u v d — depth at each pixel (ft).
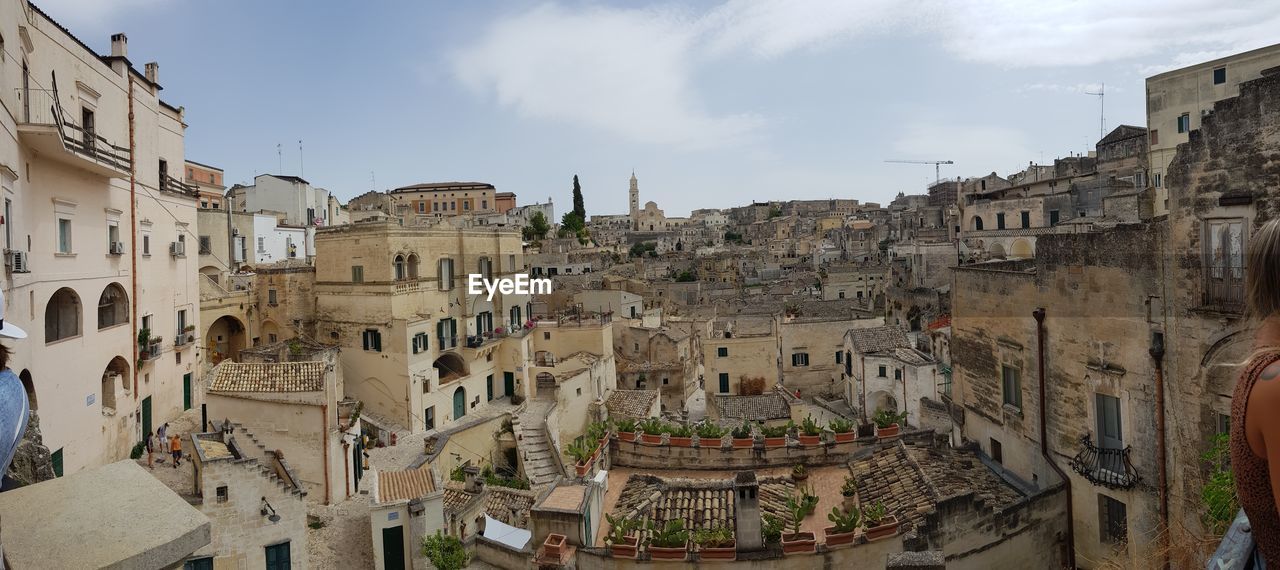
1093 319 68.64
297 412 114.32
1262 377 12.42
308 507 112.57
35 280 78.84
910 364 163.02
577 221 613.52
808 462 84.69
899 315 271.69
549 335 210.59
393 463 138.62
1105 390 67.21
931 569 48.37
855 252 456.45
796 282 362.94
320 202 317.42
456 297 183.42
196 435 92.43
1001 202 276.00
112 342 102.78
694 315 280.31
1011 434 82.17
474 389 184.14
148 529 22.86
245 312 181.57
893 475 76.07
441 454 141.69
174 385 131.64
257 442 101.50
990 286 86.79
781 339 208.33
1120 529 66.28
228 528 83.71
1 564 19.89
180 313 136.98
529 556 83.71
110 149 105.91
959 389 96.07
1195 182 56.90
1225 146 54.19
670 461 87.76
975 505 64.44
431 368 167.02
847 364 190.29
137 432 111.65
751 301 294.25
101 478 26.30
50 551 21.38
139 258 116.16
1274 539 12.85
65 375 86.69
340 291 171.73
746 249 565.12
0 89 65.36
